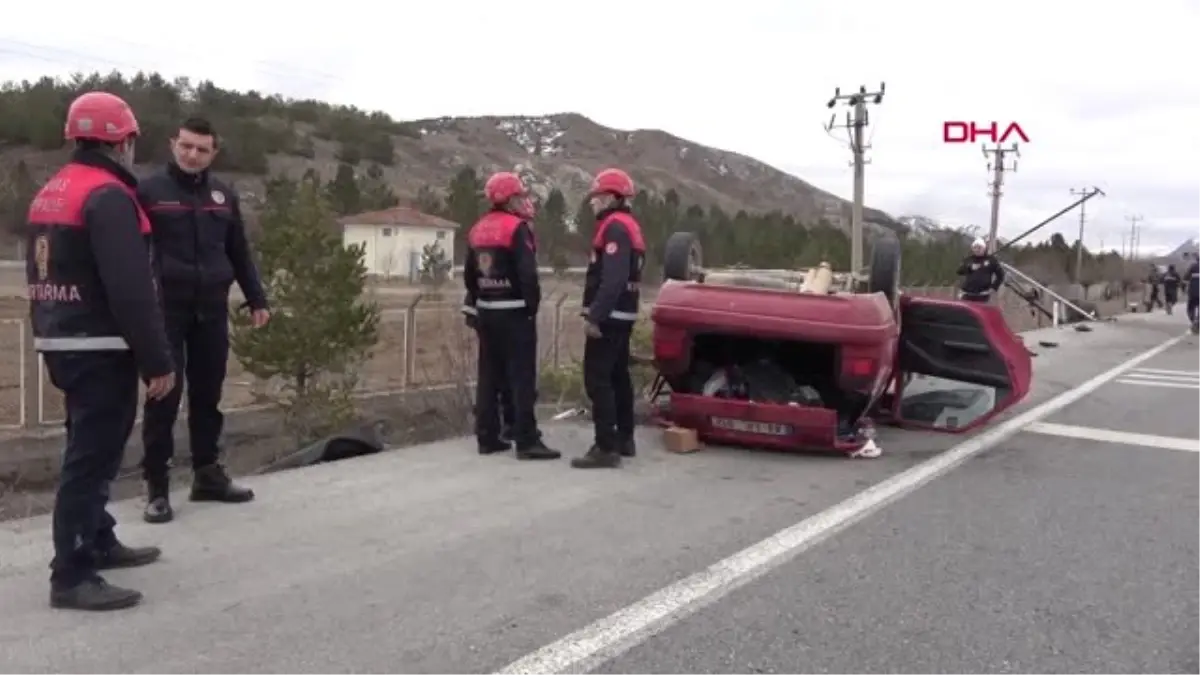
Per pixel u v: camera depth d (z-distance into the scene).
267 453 11.73
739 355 8.55
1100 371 14.52
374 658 3.95
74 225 4.24
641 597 4.71
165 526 5.66
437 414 12.48
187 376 6.08
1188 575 5.24
